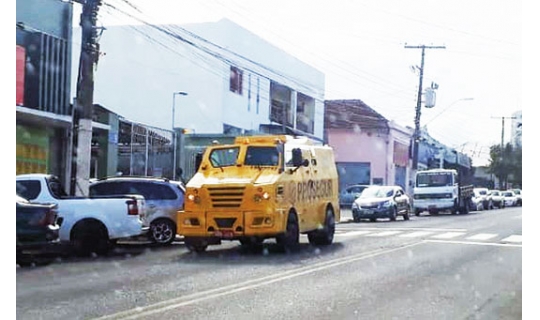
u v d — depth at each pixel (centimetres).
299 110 4734
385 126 5497
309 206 1777
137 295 1024
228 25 3744
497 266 1424
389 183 5484
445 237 2153
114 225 1584
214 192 1599
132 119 3866
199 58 3781
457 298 1042
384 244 1891
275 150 1680
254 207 1575
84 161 1806
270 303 973
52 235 1355
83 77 1811
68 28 2452
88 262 1448
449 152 7100
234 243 1900
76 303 955
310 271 1303
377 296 1048
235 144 1712
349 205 4609
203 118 3762
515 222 3034
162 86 3831
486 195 5066
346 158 5569
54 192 1595
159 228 1842
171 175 3331
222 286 1116
